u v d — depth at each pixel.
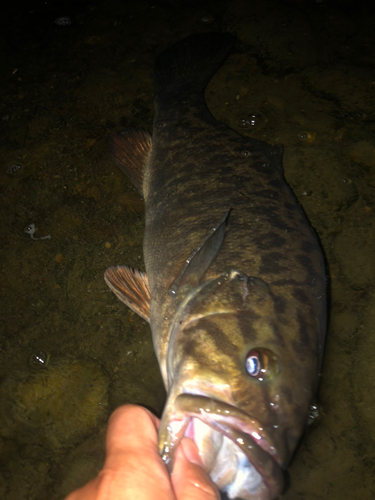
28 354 0.34
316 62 0.48
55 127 0.46
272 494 0.22
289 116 0.44
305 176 0.39
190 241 0.31
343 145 0.42
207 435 0.24
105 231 0.40
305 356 0.25
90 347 0.34
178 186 0.34
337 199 0.38
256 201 0.31
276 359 0.24
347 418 0.30
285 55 0.49
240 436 0.22
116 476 0.18
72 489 0.29
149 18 0.55
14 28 0.58
